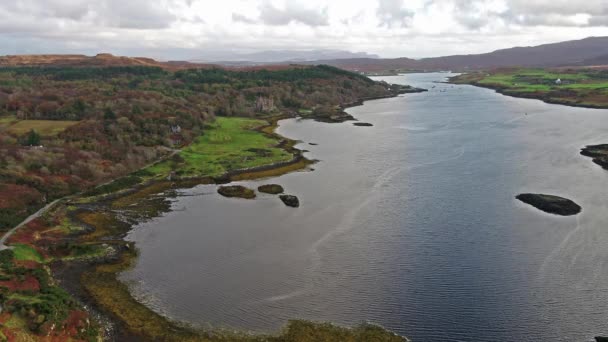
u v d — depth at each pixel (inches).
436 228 3021.7
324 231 3009.4
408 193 3742.6
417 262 2556.6
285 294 2246.6
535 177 4128.9
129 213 3398.1
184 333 1947.6
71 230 3034.0
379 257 2623.0
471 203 3479.3
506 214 3240.7
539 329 1971.0
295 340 1886.1
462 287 2294.5
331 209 3412.9
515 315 2065.7
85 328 1934.1
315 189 3902.6
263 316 2064.5
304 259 2615.7
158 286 2340.1
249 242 2864.2
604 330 1963.6
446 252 2674.7
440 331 1957.4
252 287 2317.9
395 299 2191.2
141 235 2997.0
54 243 2795.3
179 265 2566.4
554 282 2331.4
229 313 2091.5
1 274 2192.4
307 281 2367.1
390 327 1980.8
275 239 2898.6
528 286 2297.0
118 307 2139.5
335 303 2160.4
